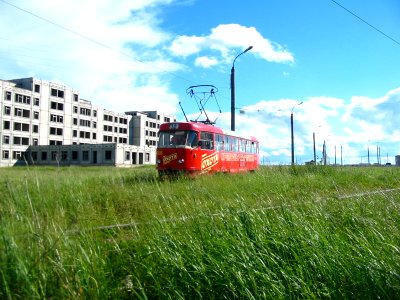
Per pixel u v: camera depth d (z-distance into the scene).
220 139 22.45
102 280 4.12
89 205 8.50
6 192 7.24
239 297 3.95
